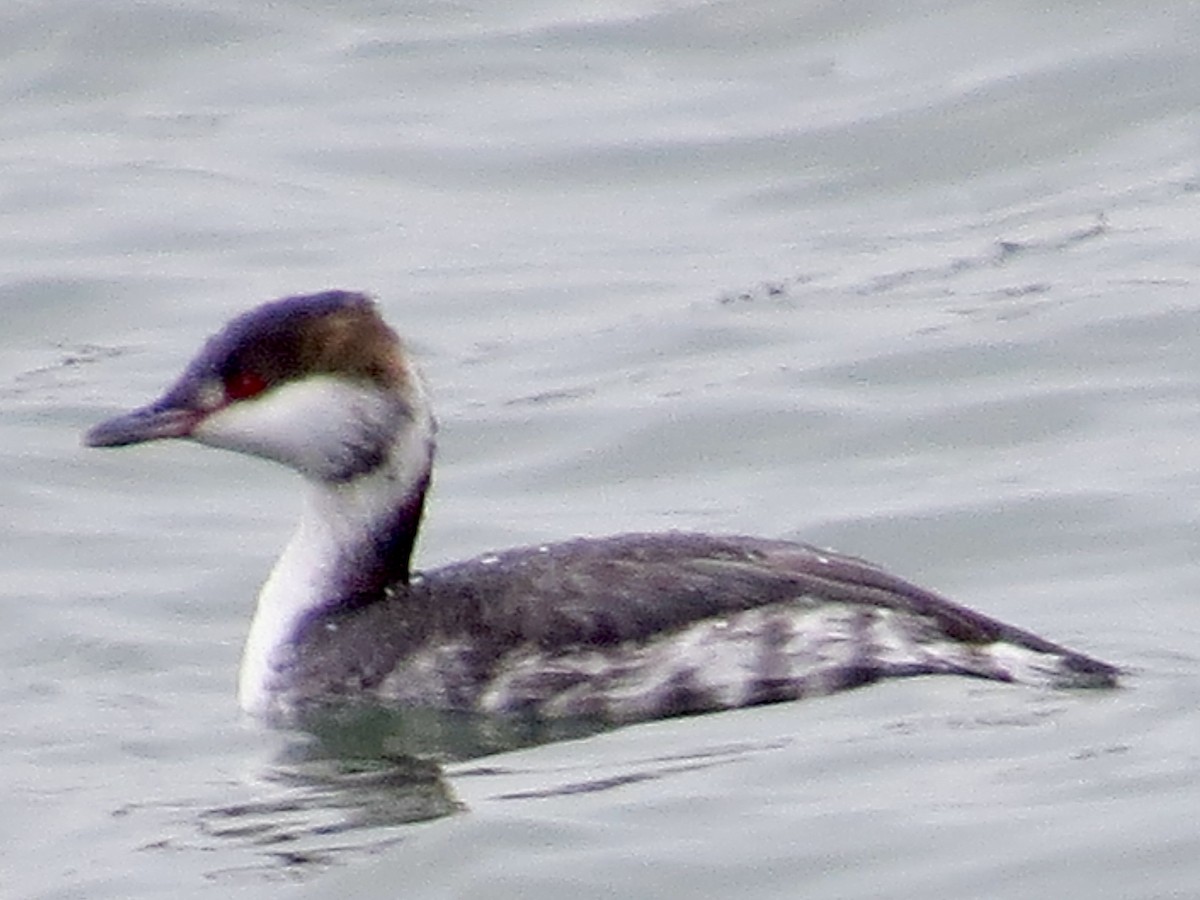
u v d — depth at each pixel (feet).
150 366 66.08
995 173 74.33
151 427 46.60
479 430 61.77
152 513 58.70
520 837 41.11
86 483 60.23
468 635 45.73
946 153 75.31
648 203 74.49
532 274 70.54
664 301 68.44
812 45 81.30
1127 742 43.01
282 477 60.70
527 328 67.56
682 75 80.48
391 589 46.93
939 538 54.85
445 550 55.77
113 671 50.21
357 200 75.25
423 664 45.73
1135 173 73.41
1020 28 80.07
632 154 76.54
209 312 69.00
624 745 44.27
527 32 83.25
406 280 70.44
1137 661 46.85
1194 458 57.52
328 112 79.71
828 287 68.44
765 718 44.60
